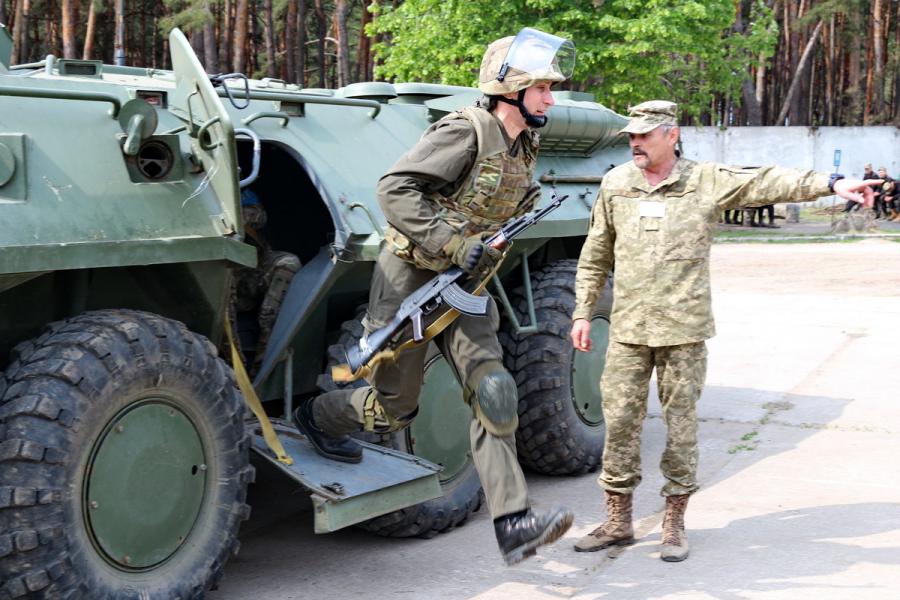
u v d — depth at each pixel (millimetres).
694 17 18953
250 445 3836
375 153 4781
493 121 3555
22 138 3375
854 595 3842
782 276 14898
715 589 3936
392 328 3674
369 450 4391
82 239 3340
